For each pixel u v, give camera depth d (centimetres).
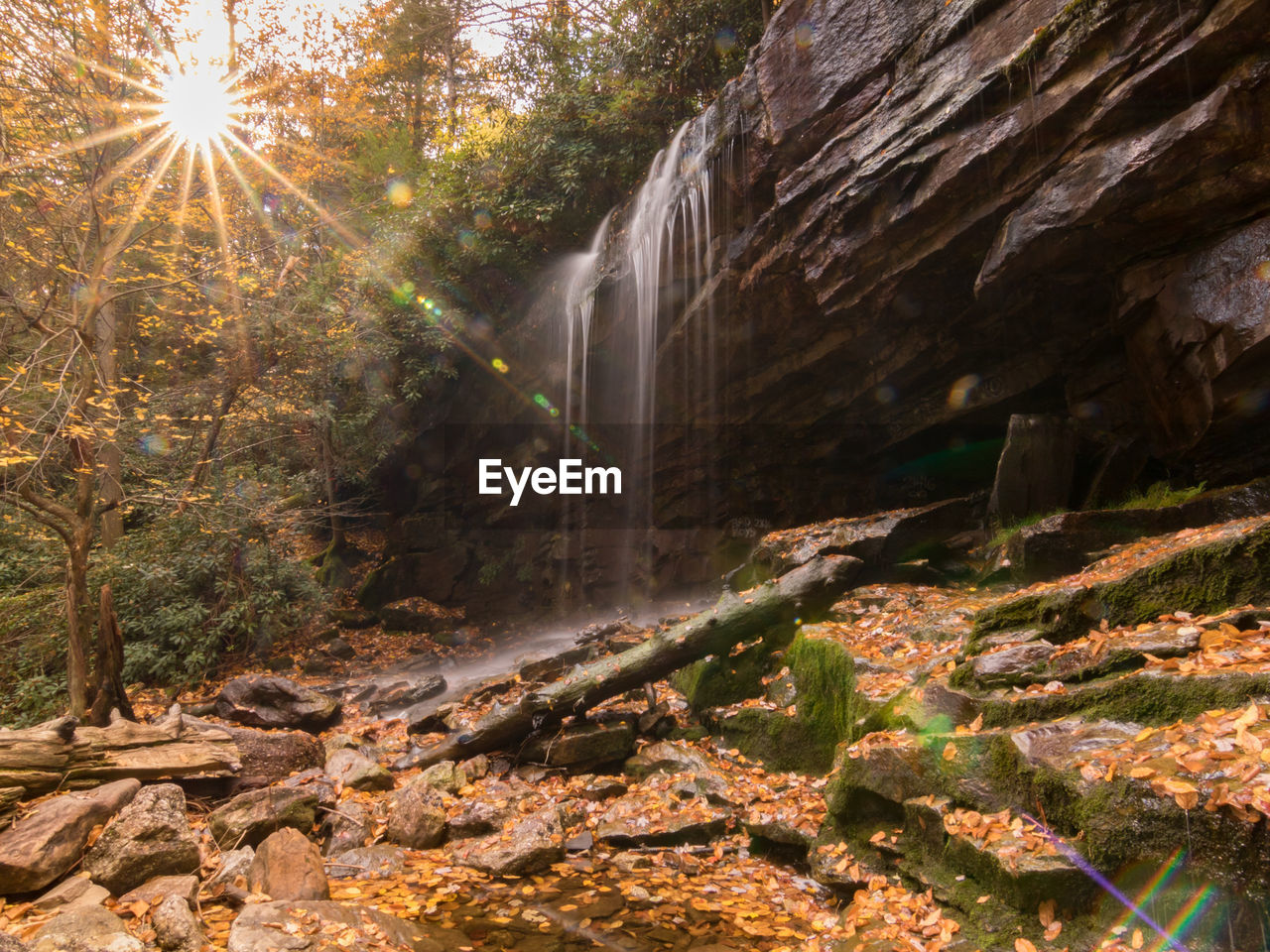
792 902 362
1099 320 693
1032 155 605
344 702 883
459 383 1556
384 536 1745
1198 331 557
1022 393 805
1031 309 712
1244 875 216
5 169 764
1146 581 380
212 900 347
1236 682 275
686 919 349
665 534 1266
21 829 342
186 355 1358
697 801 474
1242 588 352
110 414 840
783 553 739
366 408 1496
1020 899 273
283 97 1459
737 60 1164
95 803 371
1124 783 254
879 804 373
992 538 669
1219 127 489
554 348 1321
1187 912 226
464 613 1480
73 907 297
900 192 696
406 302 1441
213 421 1118
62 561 988
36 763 403
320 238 1493
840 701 475
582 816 478
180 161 959
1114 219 564
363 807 485
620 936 332
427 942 321
